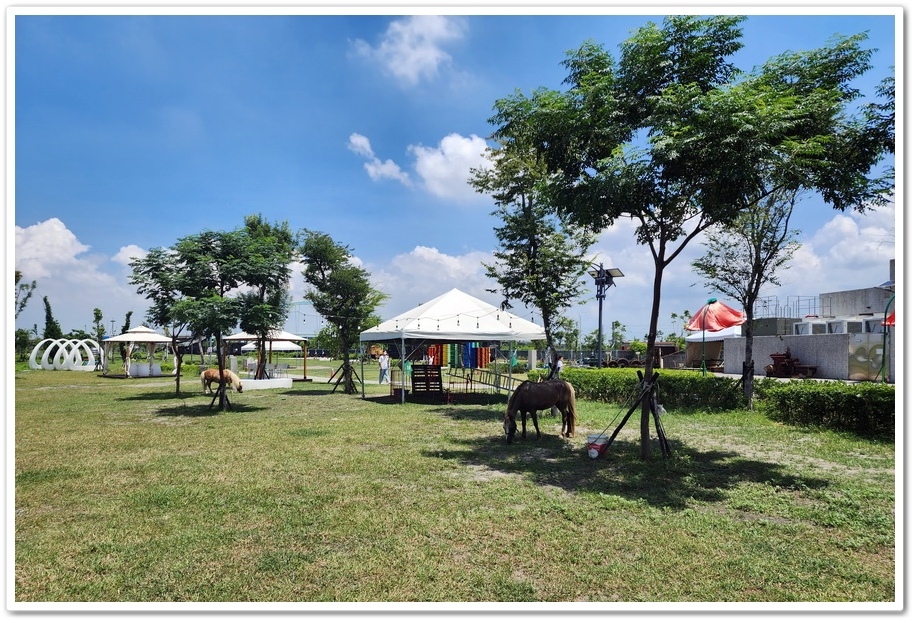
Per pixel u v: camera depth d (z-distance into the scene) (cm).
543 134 848
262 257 1645
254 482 714
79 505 620
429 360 2627
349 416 1400
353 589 407
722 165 681
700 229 816
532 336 1658
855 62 763
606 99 768
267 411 1526
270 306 1616
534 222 1415
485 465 808
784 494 645
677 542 495
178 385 2080
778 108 628
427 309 1755
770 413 1207
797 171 704
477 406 1627
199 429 1177
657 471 754
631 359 3547
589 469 777
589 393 1625
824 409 1070
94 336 5119
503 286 1490
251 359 3756
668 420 1215
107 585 417
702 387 1386
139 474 764
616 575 429
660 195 791
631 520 556
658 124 691
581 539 503
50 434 1116
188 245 1556
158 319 1814
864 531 523
